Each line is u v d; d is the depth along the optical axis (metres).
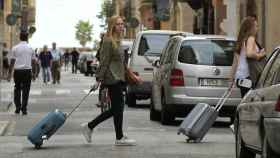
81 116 20.83
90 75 60.19
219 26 38.16
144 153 12.76
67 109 23.53
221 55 17.97
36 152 13.03
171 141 14.61
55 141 14.73
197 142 14.38
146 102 27.77
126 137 14.02
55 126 13.71
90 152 12.96
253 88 11.23
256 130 10.08
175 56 18.11
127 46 30.55
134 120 19.73
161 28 60.34
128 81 14.27
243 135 11.06
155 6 58.19
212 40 18.23
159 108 18.86
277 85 9.34
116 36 14.18
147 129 17.19
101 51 14.11
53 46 43.81
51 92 33.50
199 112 14.44
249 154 11.34
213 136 15.73
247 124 10.73
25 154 12.77
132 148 13.48
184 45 18.14
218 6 38.38
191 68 17.81
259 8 31.47
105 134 16.03
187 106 17.77
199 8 42.69
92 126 14.27
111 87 14.02
